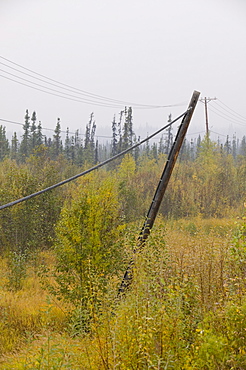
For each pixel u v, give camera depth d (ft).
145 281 20.70
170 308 18.78
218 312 19.56
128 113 250.57
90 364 18.93
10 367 24.57
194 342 18.57
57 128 245.65
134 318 18.35
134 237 32.22
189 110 35.06
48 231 79.30
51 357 19.89
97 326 20.45
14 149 242.17
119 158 211.61
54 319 37.06
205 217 111.14
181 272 23.93
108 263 37.40
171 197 118.11
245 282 20.20
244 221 22.58
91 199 39.11
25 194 77.61
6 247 76.38
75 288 36.86
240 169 131.85
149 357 16.14
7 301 45.70
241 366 16.17
